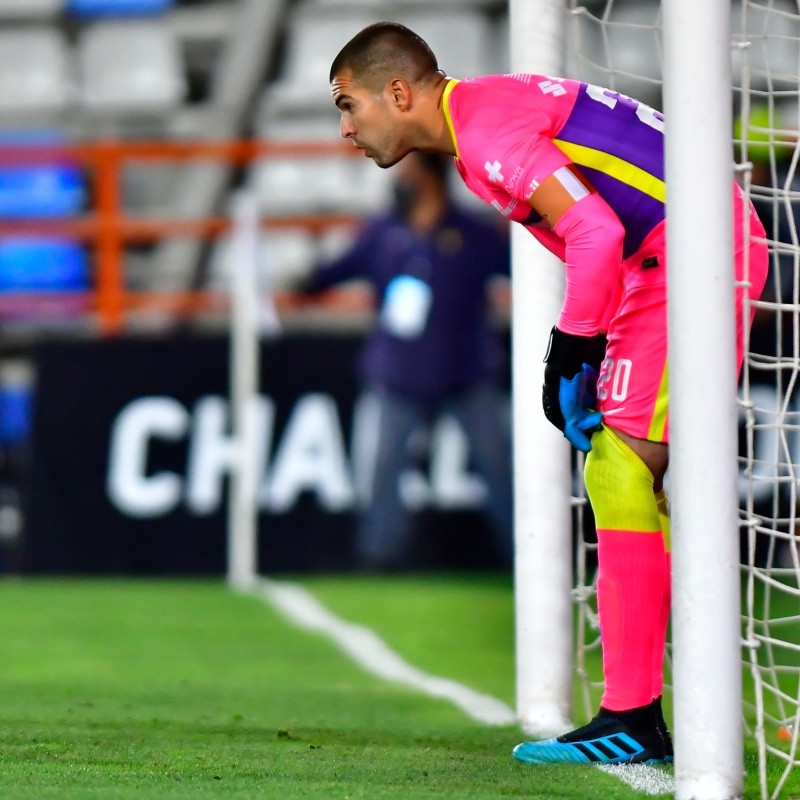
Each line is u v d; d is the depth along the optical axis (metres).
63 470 27.86
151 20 40.44
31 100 39.81
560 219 9.63
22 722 12.45
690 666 8.63
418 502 27.88
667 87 8.77
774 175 10.72
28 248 36.00
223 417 27.94
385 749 11.05
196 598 24.75
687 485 8.63
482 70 40.44
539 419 12.27
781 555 24.83
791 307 10.04
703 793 8.59
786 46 33.44
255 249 26.44
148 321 35.16
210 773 9.77
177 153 31.25
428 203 27.30
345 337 28.22
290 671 17.92
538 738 11.81
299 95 39.75
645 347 10.00
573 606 13.45
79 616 22.62
